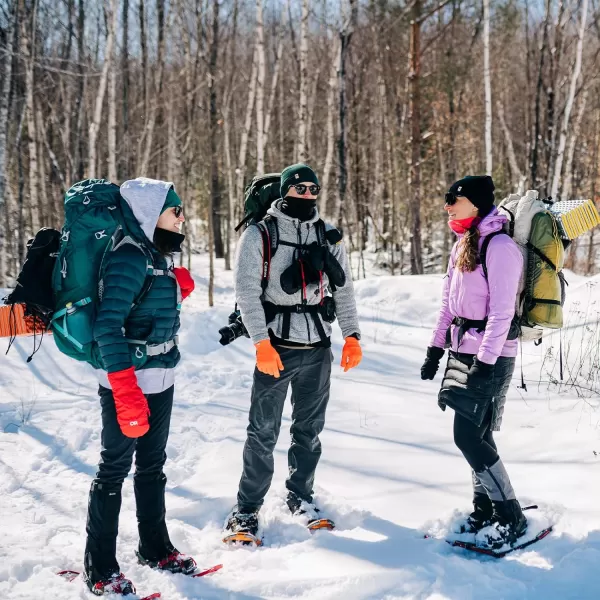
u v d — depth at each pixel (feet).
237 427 16.14
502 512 9.26
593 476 11.43
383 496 11.30
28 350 24.50
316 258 9.75
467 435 9.37
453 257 9.96
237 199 66.49
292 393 10.82
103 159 65.51
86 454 14.33
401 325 30.94
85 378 21.85
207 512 10.96
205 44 68.33
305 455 10.66
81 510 11.16
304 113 42.52
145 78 60.59
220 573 8.91
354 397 18.79
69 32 59.26
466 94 64.64
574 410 15.75
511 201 10.16
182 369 22.88
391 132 67.41
